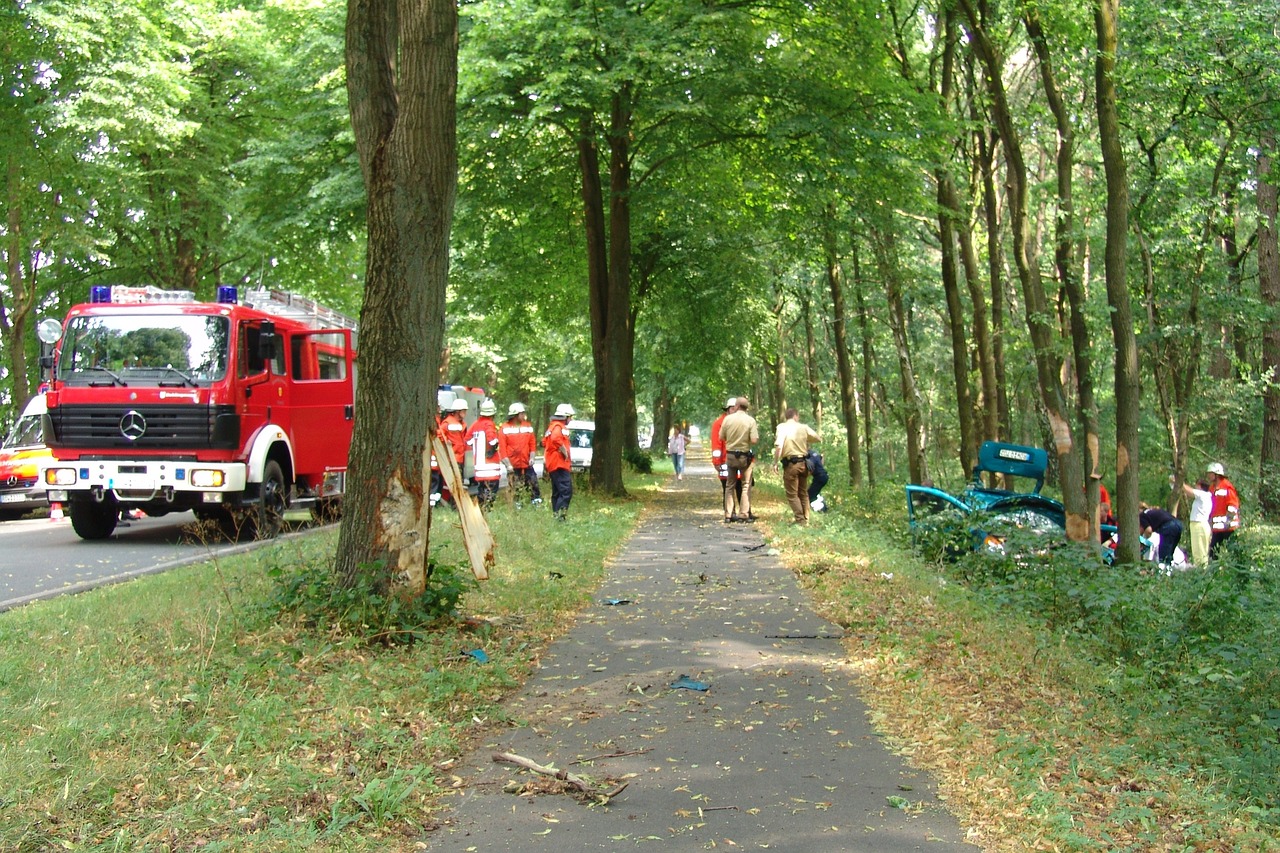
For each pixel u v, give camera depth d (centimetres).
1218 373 2786
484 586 1045
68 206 2603
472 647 802
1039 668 756
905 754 572
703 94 2014
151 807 458
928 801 502
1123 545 1379
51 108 2288
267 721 570
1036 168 2697
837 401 4850
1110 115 1377
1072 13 1467
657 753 576
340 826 446
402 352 849
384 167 849
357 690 650
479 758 567
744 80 1961
